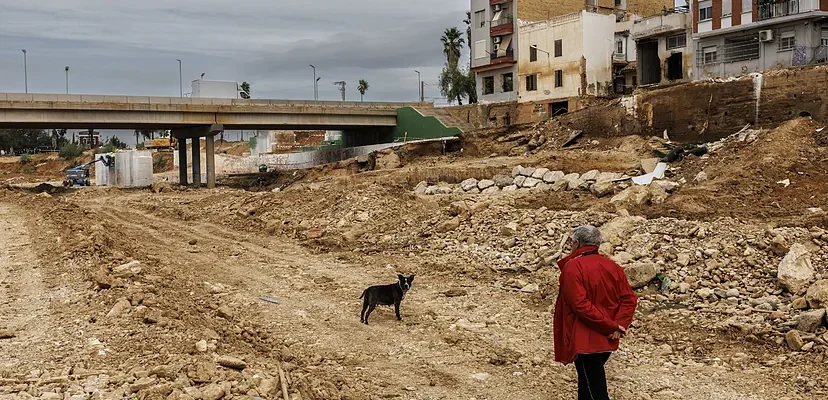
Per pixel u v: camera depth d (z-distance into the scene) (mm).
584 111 43688
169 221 30391
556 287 14773
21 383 7812
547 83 55438
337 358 10578
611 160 35875
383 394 8844
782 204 22438
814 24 38156
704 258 15016
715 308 12812
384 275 17438
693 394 8922
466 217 22016
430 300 14688
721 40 42719
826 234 15148
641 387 9203
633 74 54094
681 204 22938
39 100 51875
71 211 26234
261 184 61938
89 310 11398
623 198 23531
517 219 20562
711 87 36094
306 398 8156
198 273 17703
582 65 52469
